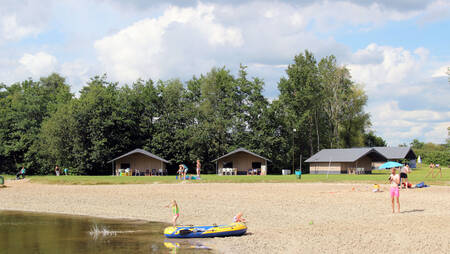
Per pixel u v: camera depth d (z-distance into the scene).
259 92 82.25
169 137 80.06
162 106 84.75
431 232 18.86
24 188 46.22
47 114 82.38
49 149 70.44
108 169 75.81
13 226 24.30
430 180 44.25
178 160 79.38
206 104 81.19
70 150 72.12
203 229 20.30
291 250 17.03
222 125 79.38
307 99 82.00
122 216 27.38
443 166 96.88
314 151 88.81
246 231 21.14
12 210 31.00
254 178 52.88
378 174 64.44
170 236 20.42
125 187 44.59
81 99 75.25
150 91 83.81
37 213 29.36
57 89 94.81
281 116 83.31
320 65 88.38
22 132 78.00
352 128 89.69
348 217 24.42
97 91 76.12
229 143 81.12
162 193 38.31
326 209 27.73
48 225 24.53
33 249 18.64
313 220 23.92
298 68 83.50
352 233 19.23
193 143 78.06
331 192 37.03
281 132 84.06
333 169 70.38
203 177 56.50
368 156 71.12
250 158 71.81
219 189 41.16
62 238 20.88
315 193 36.62
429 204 28.47
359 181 45.81
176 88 85.00
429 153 99.38
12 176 69.38
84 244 19.52
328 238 18.53
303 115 81.12
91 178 55.03
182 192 38.91
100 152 70.81
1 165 81.44
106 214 28.25
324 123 89.00
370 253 16.11
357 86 89.50
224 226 20.53
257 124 80.25
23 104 80.19
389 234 18.75
